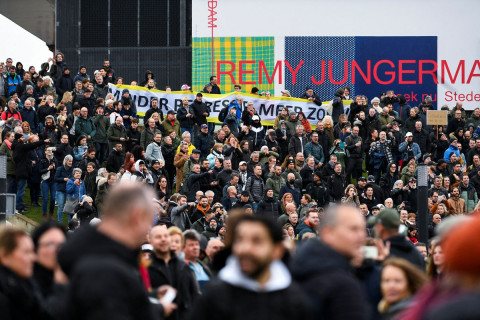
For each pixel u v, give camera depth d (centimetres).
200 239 2095
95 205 4216
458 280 834
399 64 6969
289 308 1045
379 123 5594
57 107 5456
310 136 5359
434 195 4425
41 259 1281
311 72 6938
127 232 1055
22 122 5203
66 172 4516
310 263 1126
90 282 962
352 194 4259
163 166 4519
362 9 6956
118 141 5091
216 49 6862
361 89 6956
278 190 4528
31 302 1177
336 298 1093
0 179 2639
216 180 4484
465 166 5619
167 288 1346
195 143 5228
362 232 1170
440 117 5697
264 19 6894
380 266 1552
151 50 7075
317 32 6931
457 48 6981
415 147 5447
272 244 1073
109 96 5609
